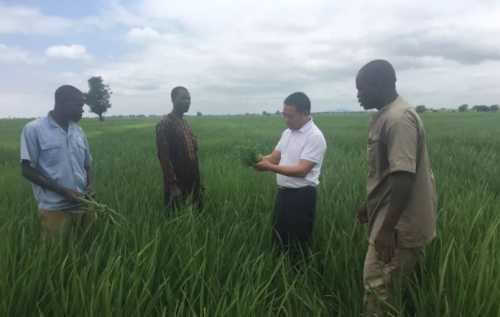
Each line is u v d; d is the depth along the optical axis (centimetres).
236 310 251
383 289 279
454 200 478
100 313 241
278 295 344
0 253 287
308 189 403
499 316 234
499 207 431
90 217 390
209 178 704
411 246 266
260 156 391
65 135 368
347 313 310
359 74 272
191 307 248
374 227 280
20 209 479
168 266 308
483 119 4716
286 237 416
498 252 294
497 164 830
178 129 494
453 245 318
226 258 334
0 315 235
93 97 6981
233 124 4541
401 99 266
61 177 362
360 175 683
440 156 1023
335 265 340
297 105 388
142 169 846
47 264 286
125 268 290
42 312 253
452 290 271
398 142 247
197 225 398
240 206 498
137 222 396
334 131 2488
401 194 247
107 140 2006
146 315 251
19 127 4253
